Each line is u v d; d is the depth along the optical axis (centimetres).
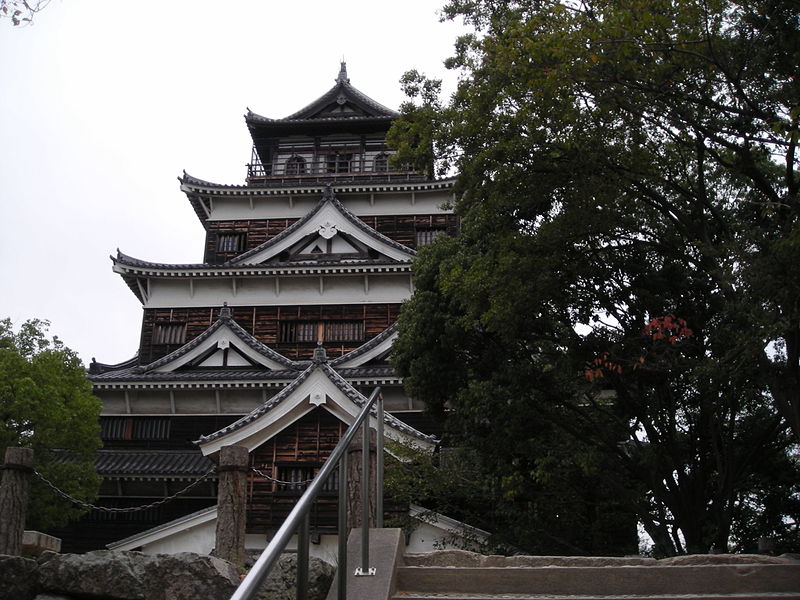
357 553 538
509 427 1508
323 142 3653
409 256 3045
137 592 545
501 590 517
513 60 1075
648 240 1400
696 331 1391
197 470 2417
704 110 1161
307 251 3147
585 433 1596
